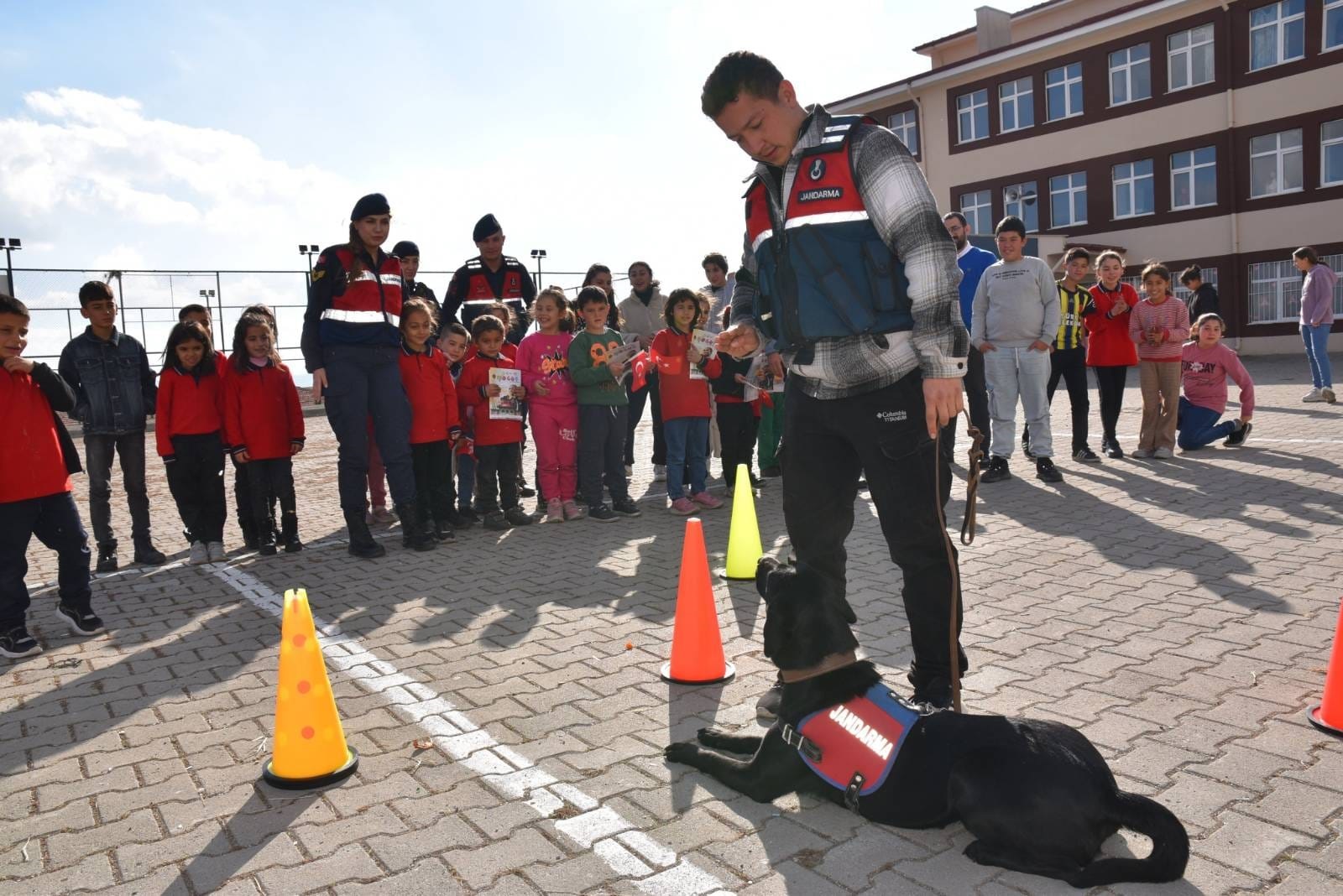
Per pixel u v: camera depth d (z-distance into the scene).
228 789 3.16
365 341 6.46
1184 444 9.48
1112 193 27.56
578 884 2.53
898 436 3.06
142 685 4.21
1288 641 4.11
